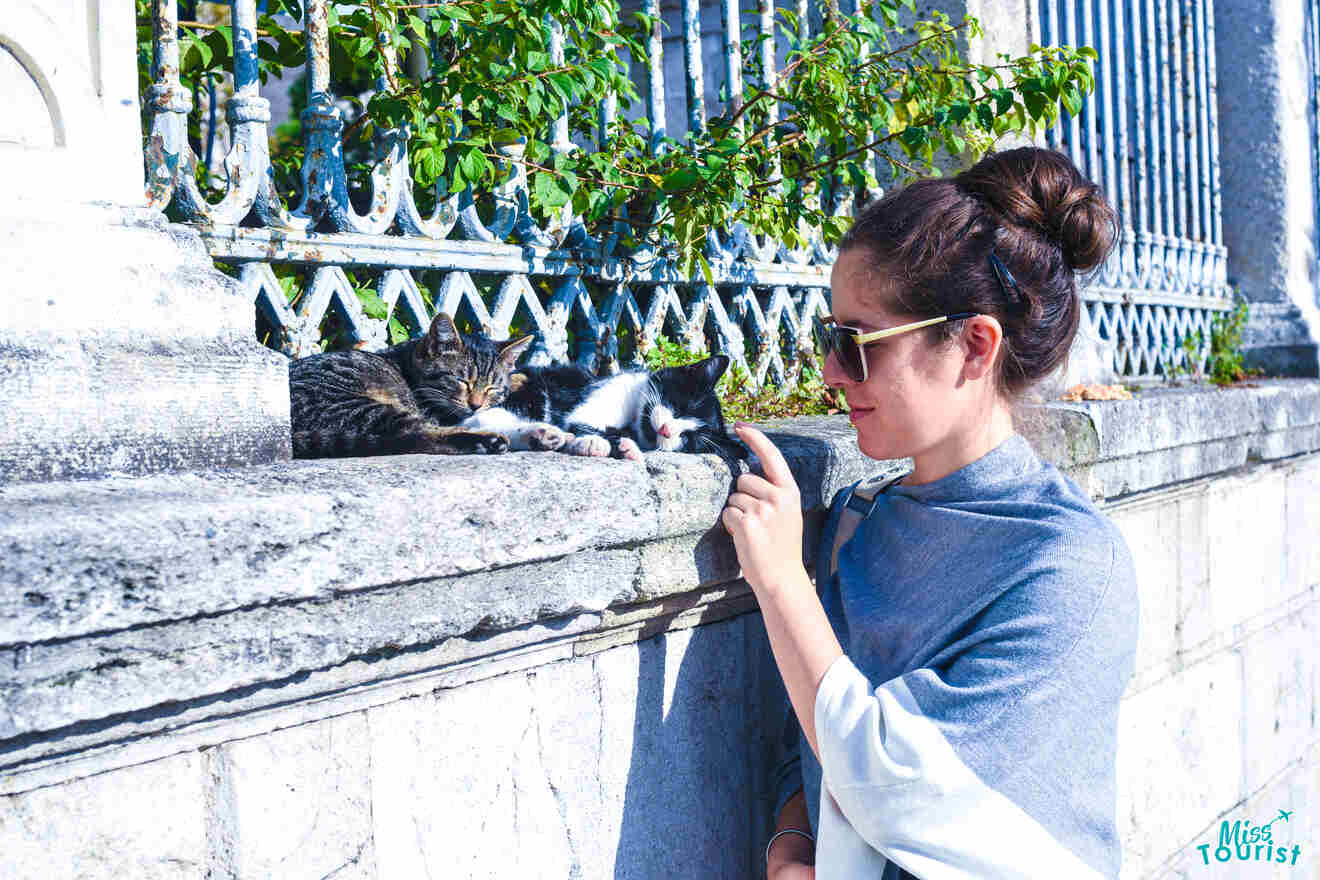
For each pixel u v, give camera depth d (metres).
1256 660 4.27
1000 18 3.72
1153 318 4.96
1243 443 4.08
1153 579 3.47
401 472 1.48
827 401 3.22
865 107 3.09
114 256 1.47
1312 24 6.13
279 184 2.84
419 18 2.46
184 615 1.14
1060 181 1.59
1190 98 5.29
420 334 2.64
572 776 1.71
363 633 1.33
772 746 2.13
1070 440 2.80
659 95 2.83
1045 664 1.33
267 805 1.32
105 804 1.17
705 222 2.68
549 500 1.51
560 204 2.42
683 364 2.94
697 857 1.96
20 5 1.43
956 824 1.32
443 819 1.52
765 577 1.56
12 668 1.03
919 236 1.50
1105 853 1.39
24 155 1.43
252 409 1.60
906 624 1.54
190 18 2.75
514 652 1.59
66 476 1.37
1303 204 5.90
